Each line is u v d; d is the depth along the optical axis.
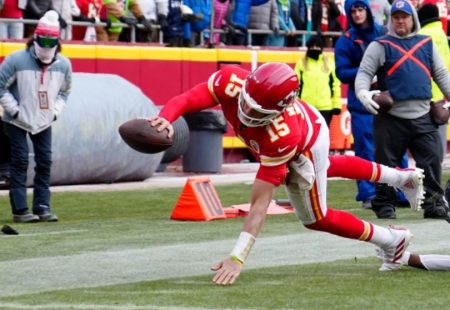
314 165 14.56
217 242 19.39
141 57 33.88
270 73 13.67
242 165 36.03
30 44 22.61
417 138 22.27
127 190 28.69
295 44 38.72
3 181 28.81
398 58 22.02
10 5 31.83
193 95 14.47
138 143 14.20
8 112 22.55
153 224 22.27
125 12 34.62
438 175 22.39
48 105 22.81
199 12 35.62
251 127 14.06
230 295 13.76
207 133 33.38
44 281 15.33
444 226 21.45
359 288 14.29
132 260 17.25
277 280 15.01
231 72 14.42
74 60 32.47
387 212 22.73
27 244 19.19
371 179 15.38
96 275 15.83
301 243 19.06
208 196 23.30
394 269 15.79
